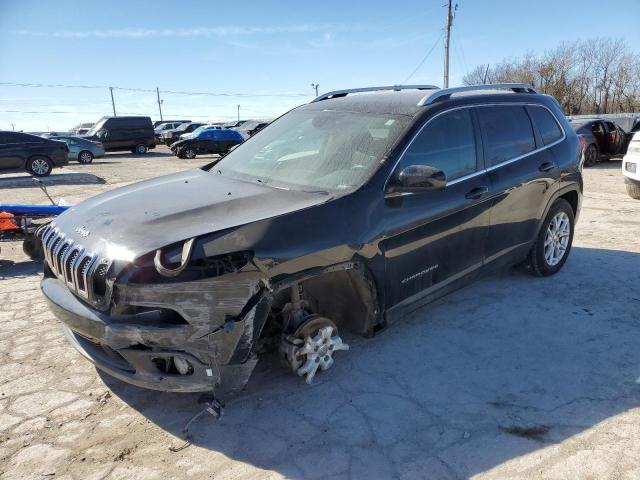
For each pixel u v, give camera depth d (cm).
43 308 474
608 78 5175
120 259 261
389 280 340
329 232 300
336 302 342
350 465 262
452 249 386
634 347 380
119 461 268
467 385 332
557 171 487
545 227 498
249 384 333
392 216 334
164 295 254
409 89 475
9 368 362
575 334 401
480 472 256
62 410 312
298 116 440
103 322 264
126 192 363
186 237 264
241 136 2764
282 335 325
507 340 392
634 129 1823
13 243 715
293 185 349
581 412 302
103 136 2950
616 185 1183
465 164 397
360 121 390
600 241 665
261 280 272
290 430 290
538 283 509
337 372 348
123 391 332
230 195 331
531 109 482
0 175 1955
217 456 270
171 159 2730
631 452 267
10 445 280
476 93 435
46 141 1770
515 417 298
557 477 251
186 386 271
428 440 280
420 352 375
